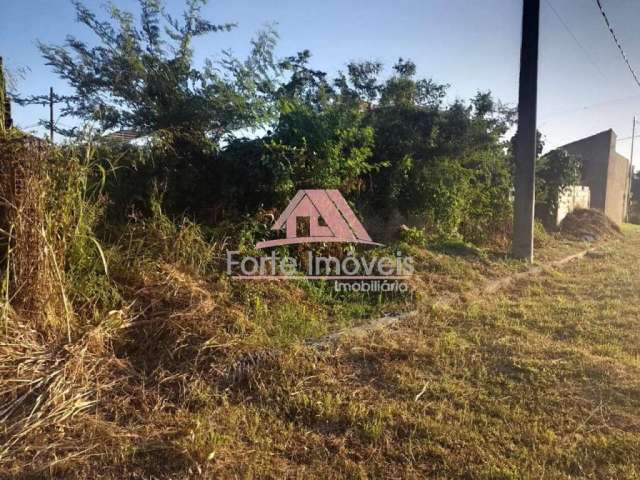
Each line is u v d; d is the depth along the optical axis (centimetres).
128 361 345
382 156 805
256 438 278
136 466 247
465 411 316
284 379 345
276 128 641
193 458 250
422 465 261
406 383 356
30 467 241
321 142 616
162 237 488
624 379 366
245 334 399
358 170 654
